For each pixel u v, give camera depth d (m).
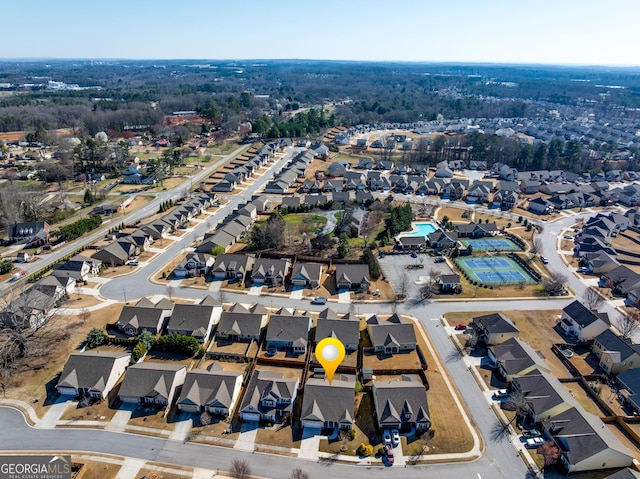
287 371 75.50
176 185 183.38
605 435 59.22
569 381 73.88
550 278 106.12
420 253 121.12
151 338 80.06
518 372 72.94
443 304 96.75
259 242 120.06
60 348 79.81
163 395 66.62
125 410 66.69
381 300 97.69
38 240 124.94
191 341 78.62
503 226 143.50
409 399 65.25
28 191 163.50
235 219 134.12
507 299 99.06
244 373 74.38
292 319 83.12
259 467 57.75
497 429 64.06
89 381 69.25
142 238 121.25
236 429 63.69
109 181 186.88
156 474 56.59
